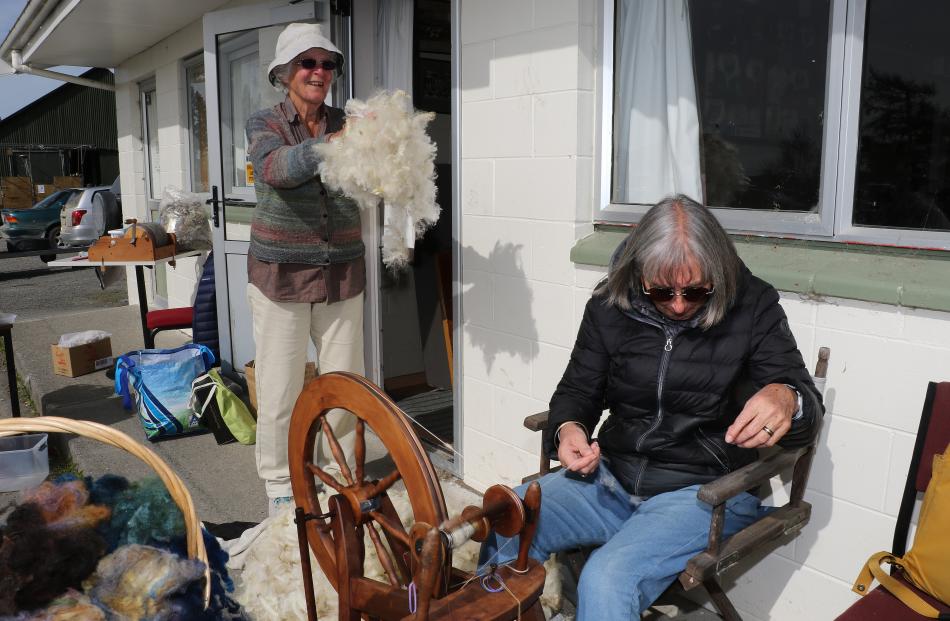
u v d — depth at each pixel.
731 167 2.39
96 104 32.16
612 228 2.68
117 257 5.13
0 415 4.90
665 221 1.83
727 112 2.38
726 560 1.74
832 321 2.03
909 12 1.90
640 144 2.63
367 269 4.08
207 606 1.59
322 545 1.85
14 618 1.50
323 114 2.80
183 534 1.80
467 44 3.04
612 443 2.04
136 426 4.28
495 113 2.96
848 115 2.03
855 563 2.06
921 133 1.92
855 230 2.06
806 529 2.15
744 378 1.96
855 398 2.00
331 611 2.29
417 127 2.17
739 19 2.30
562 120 2.69
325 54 2.61
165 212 5.69
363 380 1.64
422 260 4.71
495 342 3.10
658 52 2.54
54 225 15.32
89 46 6.96
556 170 2.73
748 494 2.02
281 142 2.59
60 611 1.51
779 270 2.10
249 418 4.02
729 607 1.99
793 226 2.18
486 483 3.27
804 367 1.86
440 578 1.43
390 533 1.68
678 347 1.90
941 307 1.78
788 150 2.22
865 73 2.01
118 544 1.77
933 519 1.62
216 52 4.45
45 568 1.57
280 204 2.72
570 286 2.73
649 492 1.99
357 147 2.10
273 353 2.88
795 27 2.16
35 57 7.48
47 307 9.65
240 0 5.00
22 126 31.34
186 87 6.42
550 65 2.71
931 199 1.92
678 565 1.78
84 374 5.37
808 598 2.18
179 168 6.65
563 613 2.36
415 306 4.73
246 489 3.42
